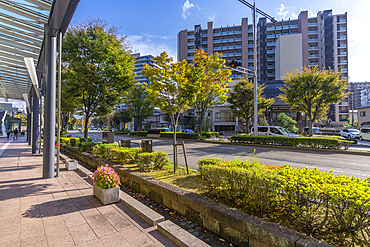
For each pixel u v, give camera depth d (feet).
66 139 49.32
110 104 41.93
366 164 30.04
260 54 210.59
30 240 9.33
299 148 46.96
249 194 10.91
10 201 14.30
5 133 113.09
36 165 27.94
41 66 30.68
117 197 14.47
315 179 9.74
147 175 18.35
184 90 24.76
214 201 11.47
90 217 11.91
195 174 19.20
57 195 15.72
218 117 140.36
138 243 9.24
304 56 197.16
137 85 109.40
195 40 224.94
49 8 18.42
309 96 57.00
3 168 25.89
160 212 13.24
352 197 7.67
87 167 27.50
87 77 34.88
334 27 193.57
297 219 8.77
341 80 55.16
